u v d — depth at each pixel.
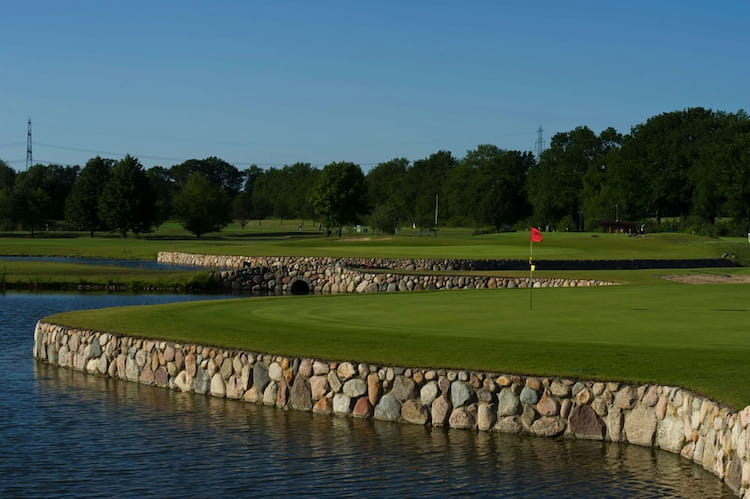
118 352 22.31
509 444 15.56
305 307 26.50
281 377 18.67
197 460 15.12
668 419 14.82
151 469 14.70
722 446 13.20
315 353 18.50
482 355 17.47
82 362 23.34
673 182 137.00
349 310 25.48
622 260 60.34
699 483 13.31
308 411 18.23
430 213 184.50
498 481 13.79
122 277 57.12
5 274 56.97
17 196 136.88
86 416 18.19
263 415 18.00
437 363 17.06
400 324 22.05
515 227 163.38
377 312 24.84
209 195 132.12
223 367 19.78
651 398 15.05
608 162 152.00
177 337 21.23
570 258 62.94
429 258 63.06
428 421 16.84
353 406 17.64
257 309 26.17
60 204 162.25
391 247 81.81
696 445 14.13
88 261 78.00
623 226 122.75
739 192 116.44
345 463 14.81
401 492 13.42
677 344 17.88
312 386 18.19
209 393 20.06
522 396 16.06
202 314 25.08
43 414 18.39
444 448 15.43
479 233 145.50
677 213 165.12
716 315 22.78
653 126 162.62
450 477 14.02
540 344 18.30
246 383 19.31
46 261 73.94
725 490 12.95
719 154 123.75
